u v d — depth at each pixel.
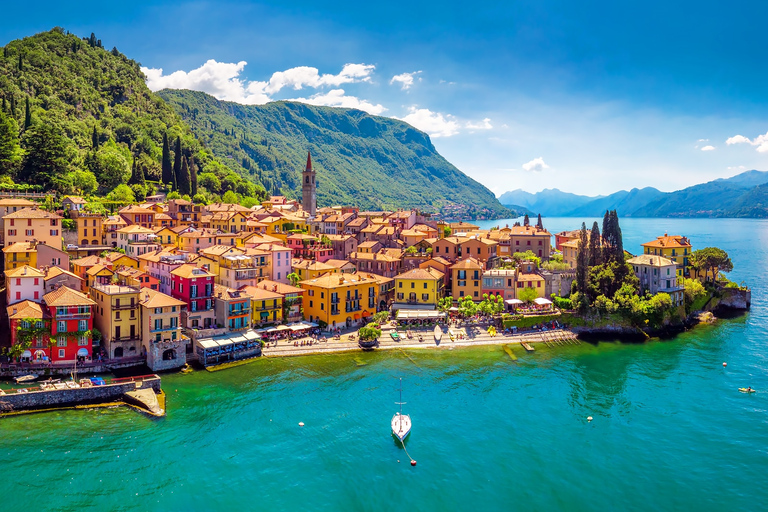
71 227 163.50
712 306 162.62
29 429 81.62
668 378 107.06
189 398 93.94
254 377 104.62
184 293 118.00
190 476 71.25
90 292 119.25
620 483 70.94
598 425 86.69
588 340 133.38
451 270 157.12
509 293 148.88
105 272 121.62
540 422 87.69
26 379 93.94
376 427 85.38
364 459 76.12
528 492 68.94
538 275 152.00
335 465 74.56
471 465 74.88
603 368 113.00
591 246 153.12
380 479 71.50
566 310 142.62
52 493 66.56
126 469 72.19
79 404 89.56
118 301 105.62
